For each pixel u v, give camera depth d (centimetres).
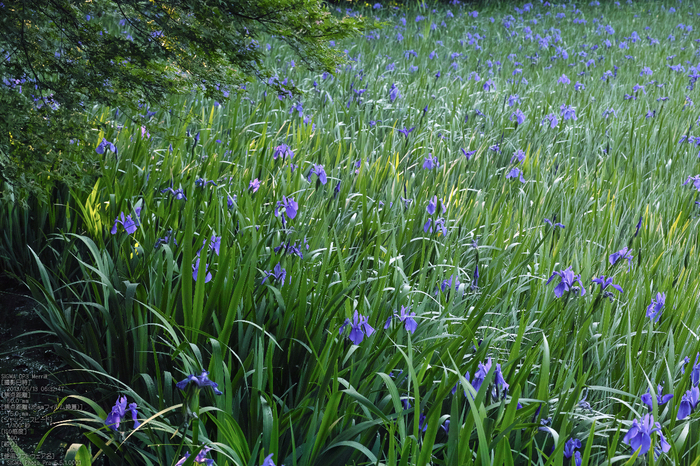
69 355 263
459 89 864
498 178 559
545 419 227
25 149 298
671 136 674
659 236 421
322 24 350
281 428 223
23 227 384
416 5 1708
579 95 899
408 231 377
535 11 1878
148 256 302
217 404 208
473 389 205
